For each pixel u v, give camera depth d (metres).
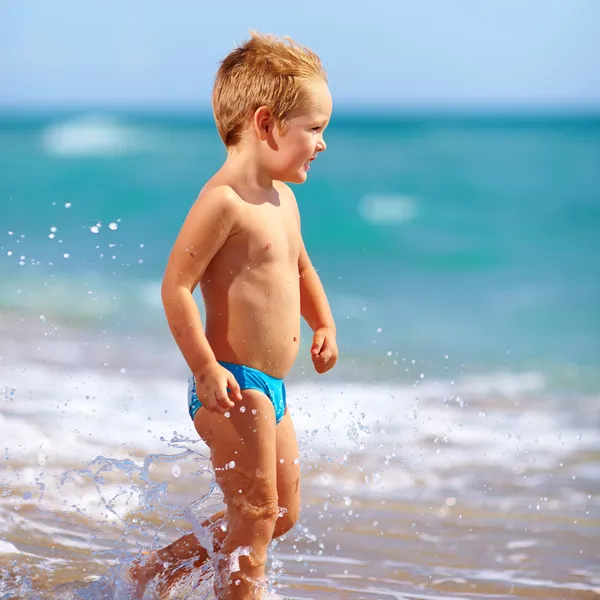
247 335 10.62
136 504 14.62
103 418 19.22
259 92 10.89
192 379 11.21
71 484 15.30
